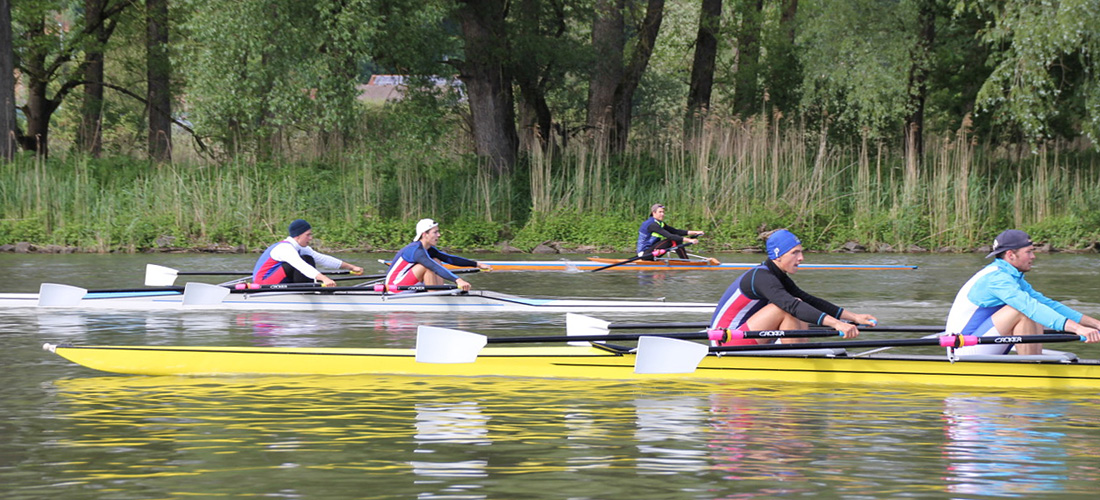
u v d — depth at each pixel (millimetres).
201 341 23516
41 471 12969
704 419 15734
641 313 29672
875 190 64250
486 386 18359
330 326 26391
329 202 62312
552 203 63000
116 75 88688
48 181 60844
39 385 18453
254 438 14602
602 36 73250
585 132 73438
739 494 11969
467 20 65500
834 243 60562
